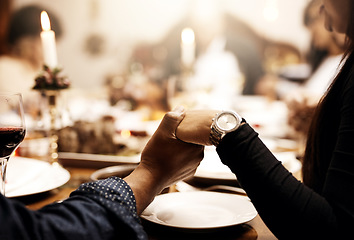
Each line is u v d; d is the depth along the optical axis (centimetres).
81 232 58
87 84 565
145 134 165
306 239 64
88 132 133
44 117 151
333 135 74
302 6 497
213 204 84
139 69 523
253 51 528
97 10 555
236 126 70
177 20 548
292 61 508
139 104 290
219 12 536
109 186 67
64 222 57
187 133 75
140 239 63
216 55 459
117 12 554
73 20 558
